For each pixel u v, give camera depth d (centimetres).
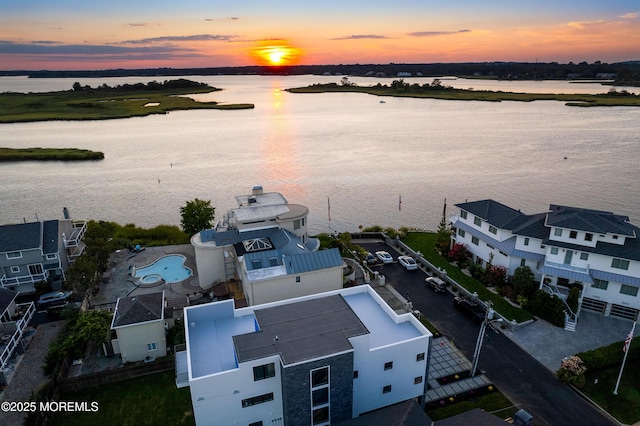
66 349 3988
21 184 11400
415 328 3603
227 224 5694
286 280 4459
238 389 2920
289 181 11450
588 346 4297
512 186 10612
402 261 6094
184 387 3809
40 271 5431
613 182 10762
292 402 2892
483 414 2803
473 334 4525
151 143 16938
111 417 3478
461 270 5862
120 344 4022
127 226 8094
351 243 6788
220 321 3675
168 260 6325
